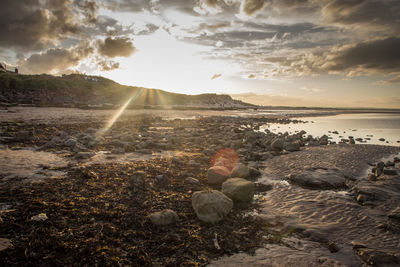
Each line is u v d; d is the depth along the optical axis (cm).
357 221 601
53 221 511
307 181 904
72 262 388
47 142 1351
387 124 4556
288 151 1591
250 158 1330
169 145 1502
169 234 495
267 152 1479
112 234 479
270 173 1066
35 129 1867
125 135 1619
